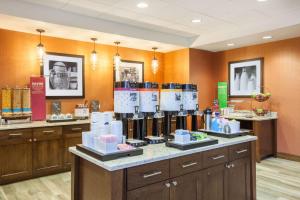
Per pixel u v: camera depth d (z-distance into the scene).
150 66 5.99
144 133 2.32
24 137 3.56
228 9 3.64
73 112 4.71
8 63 4.01
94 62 4.87
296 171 4.13
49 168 3.82
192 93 2.56
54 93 4.47
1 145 3.39
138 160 1.72
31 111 3.97
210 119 2.82
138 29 4.62
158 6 3.51
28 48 4.20
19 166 3.55
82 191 2.00
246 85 5.54
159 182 1.85
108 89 5.22
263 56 5.23
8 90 3.72
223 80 6.04
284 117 4.92
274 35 4.54
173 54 6.00
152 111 2.31
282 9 3.66
